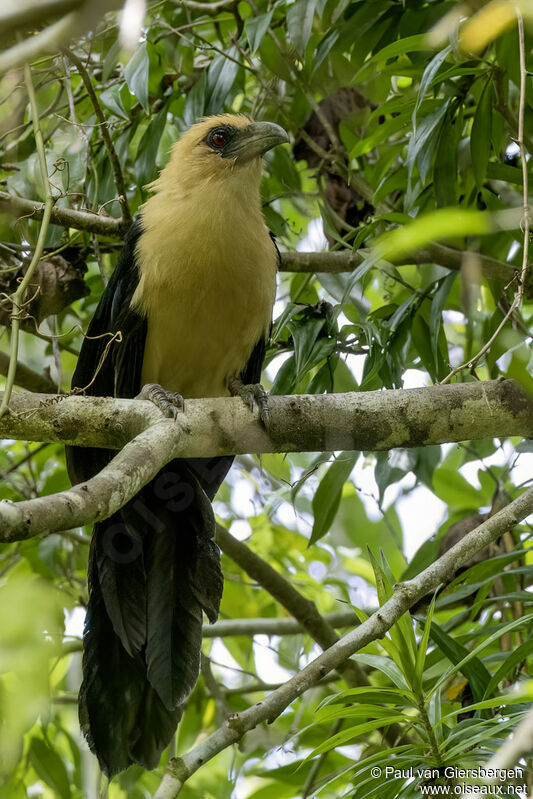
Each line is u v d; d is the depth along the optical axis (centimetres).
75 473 1026
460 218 427
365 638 705
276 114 1221
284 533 1362
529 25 829
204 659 1193
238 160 1016
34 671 612
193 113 1080
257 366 1112
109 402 788
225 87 1060
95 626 927
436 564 750
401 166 1138
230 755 1242
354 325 1024
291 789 1083
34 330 1066
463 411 829
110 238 1173
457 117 989
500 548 1023
